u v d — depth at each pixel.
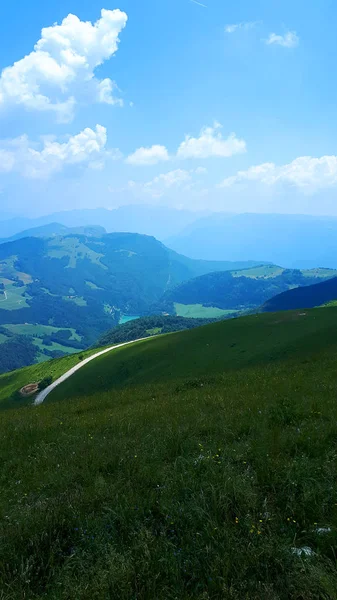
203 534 4.44
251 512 4.88
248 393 13.39
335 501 4.91
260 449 6.59
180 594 3.68
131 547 4.34
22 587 3.98
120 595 3.69
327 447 6.65
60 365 113.62
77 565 4.18
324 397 10.81
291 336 67.62
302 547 4.29
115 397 19.42
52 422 12.47
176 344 86.06
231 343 74.94
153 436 8.36
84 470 6.75
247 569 3.88
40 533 4.75
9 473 7.57
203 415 9.87
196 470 6.07
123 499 5.39
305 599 3.54
